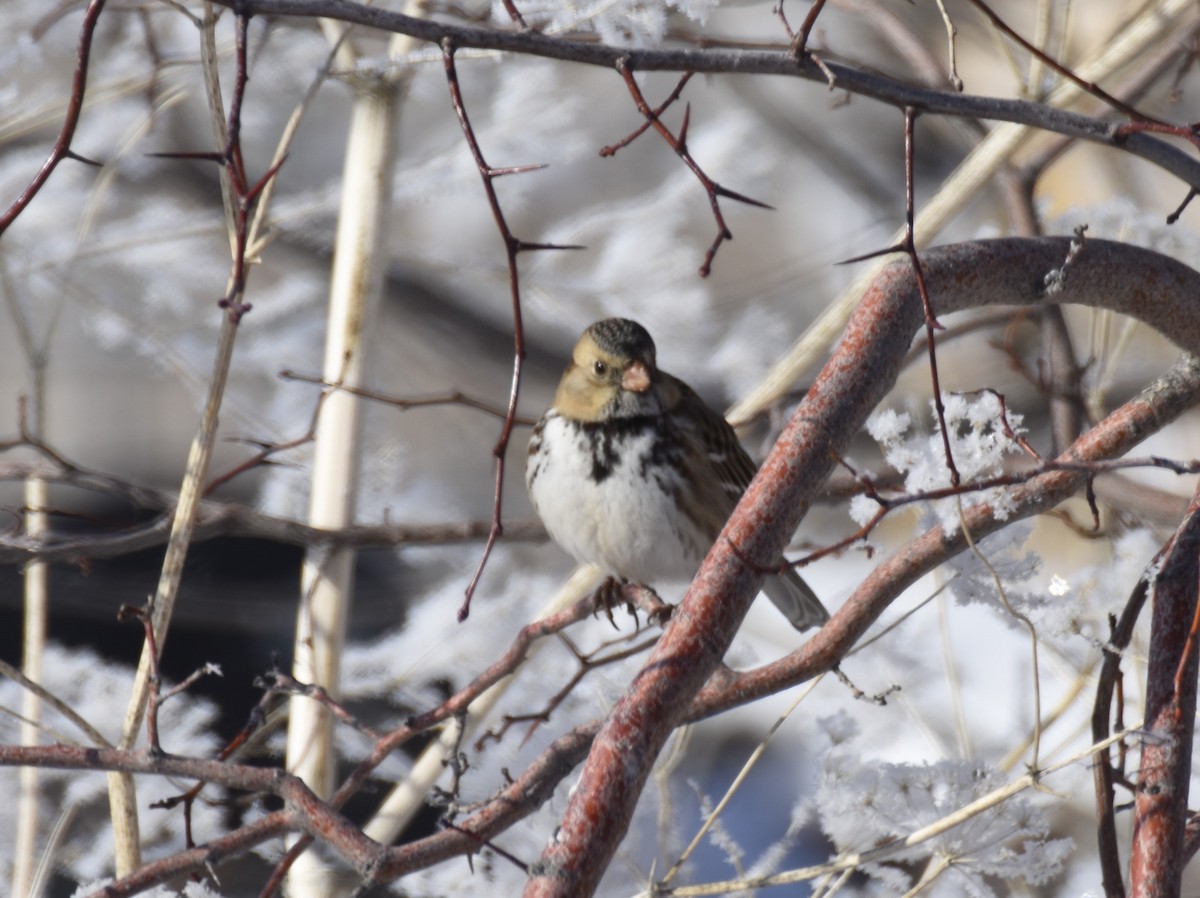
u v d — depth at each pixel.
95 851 10.47
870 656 10.81
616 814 4.57
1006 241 5.91
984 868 6.66
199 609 13.41
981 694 10.55
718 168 13.62
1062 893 9.19
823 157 16.64
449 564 13.12
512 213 14.84
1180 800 5.23
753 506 5.09
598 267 13.57
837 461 5.21
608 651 10.77
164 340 12.70
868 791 6.80
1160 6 10.09
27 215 12.19
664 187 14.11
